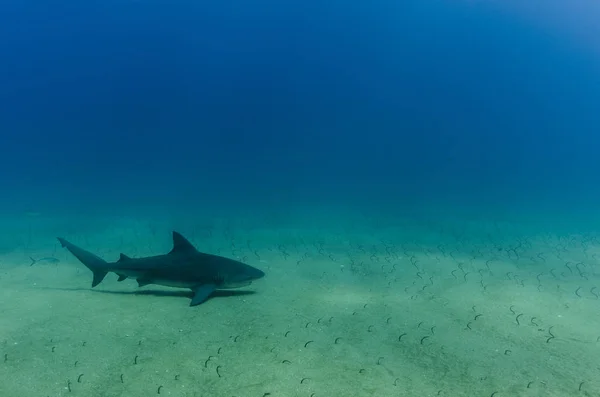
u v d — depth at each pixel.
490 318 3.56
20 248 6.33
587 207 13.43
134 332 3.21
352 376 2.57
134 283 4.62
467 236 7.65
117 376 2.54
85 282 4.64
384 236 7.61
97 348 2.92
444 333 3.24
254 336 3.16
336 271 5.09
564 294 4.21
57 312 3.62
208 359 2.76
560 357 2.83
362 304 3.91
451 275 4.93
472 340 3.12
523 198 16.73
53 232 7.82
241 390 2.40
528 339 3.13
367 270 5.15
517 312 3.70
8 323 3.36
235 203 13.41
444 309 3.78
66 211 10.99
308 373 2.60
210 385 2.45
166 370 2.62
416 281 4.69
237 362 2.74
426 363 2.75
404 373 2.61
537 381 2.52
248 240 7.00
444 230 8.38
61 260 5.60
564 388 2.43
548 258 5.80
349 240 7.16
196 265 4.11
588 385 2.46
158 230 8.11
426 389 2.43
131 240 7.16
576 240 7.18
